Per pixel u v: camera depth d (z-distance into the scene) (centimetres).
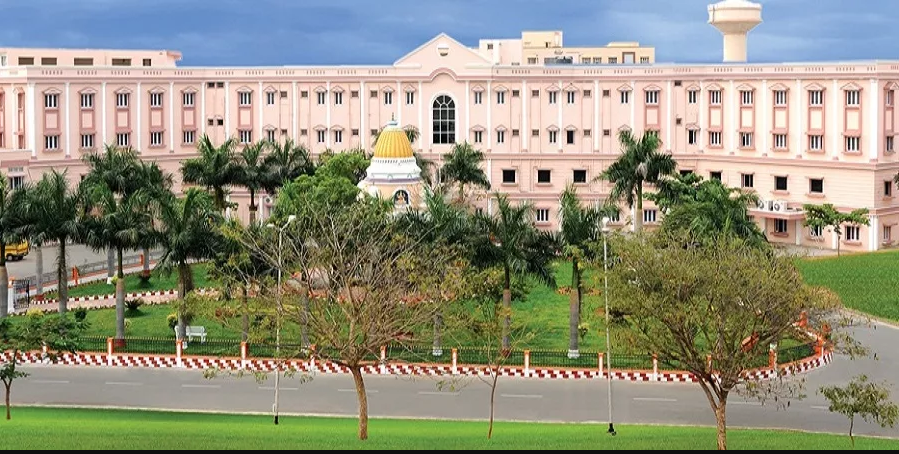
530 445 7694
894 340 11688
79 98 17950
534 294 13350
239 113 18925
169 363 10875
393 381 10394
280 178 14775
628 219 11156
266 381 10394
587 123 18325
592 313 10406
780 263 8144
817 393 9669
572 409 9538
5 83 17788
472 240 10544
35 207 11544
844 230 16788
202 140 15212
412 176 14238
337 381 10406
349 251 9319
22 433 7669
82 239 11394
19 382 10344
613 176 13800
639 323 8000
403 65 18588
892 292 13588
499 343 9569
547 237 10794
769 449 7638
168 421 8888
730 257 7869
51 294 13412
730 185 17888
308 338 10456
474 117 18488
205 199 11819
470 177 14875
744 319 7744
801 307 7919
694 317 7725
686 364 7925
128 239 11056
